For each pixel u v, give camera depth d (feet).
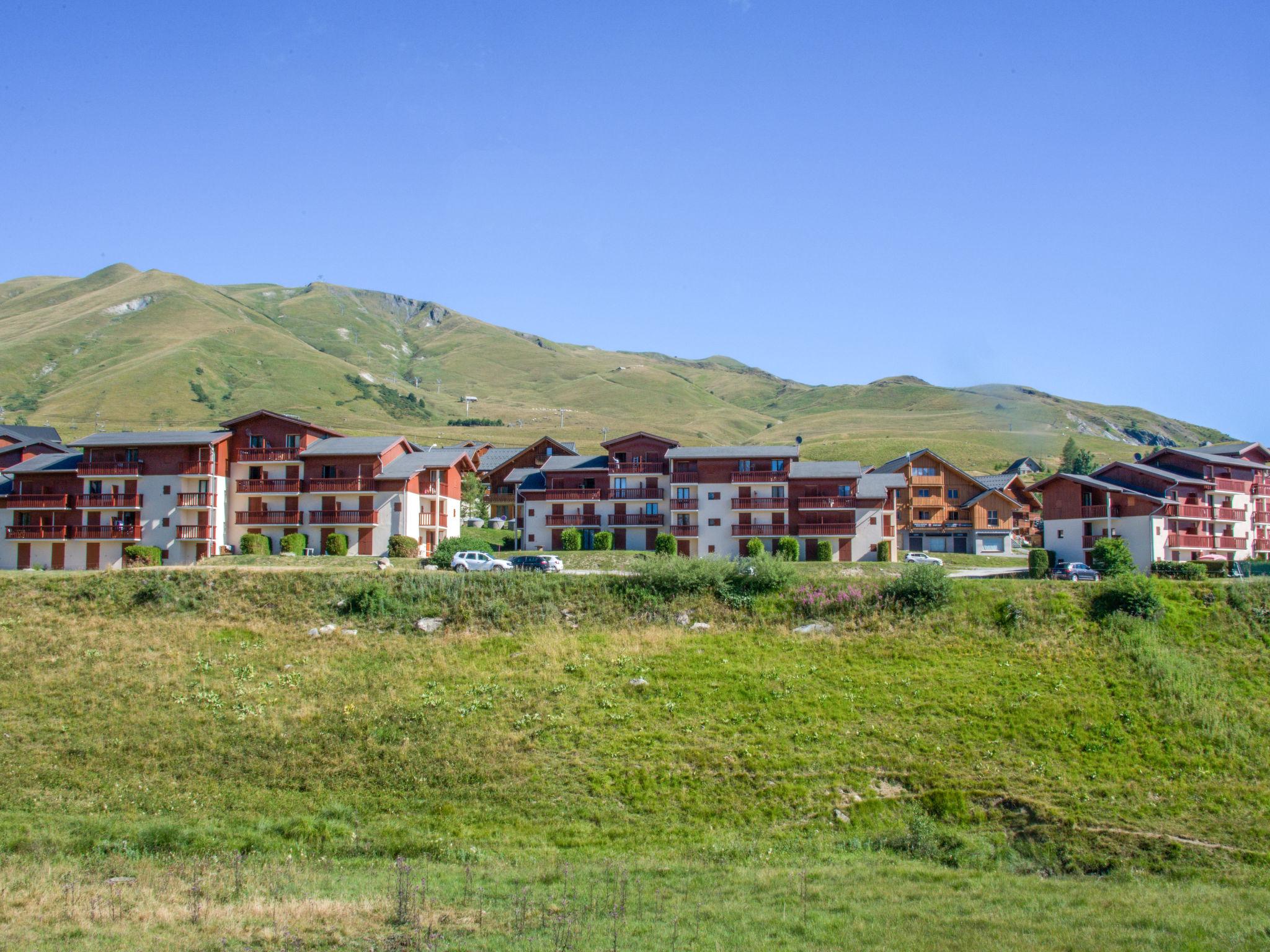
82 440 274.98
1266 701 148.97
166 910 85.35
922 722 139.33
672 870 101.71
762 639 171.12
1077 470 584.40
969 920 87.04
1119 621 171.32
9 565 274.77
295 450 279.08
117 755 133.49
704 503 302.45
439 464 291.38
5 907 86.17
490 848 109.09
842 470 303.27
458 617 181.16
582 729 138.10
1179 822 115.85
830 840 111.86
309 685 154.51
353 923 82.84
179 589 193.77
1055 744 133.90
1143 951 80.33
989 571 262.47
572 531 298.97
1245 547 301.22
